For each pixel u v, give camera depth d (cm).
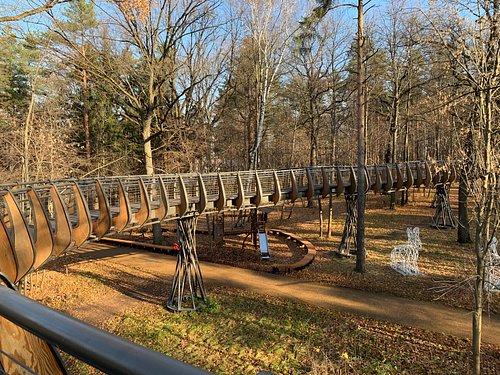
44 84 1622
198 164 2272
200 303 1085
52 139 1467
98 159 2088
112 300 1147
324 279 1262
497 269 994
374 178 1672
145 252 1766
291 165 2859
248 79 2478
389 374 705
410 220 2120
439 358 750
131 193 1235
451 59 823
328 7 1268
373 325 908
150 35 1722
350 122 3491
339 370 701
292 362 766
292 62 2553
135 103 1809
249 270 1407
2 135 1461
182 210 1039
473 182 702
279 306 1049
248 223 2311
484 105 671
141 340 888
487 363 727
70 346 81
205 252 1691
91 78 1741
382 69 2489
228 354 811
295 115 3262
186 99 2328
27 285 1223
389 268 1339
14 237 568
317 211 2623
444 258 1409
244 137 2759
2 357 145
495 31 627
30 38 1377
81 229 760
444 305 1009
